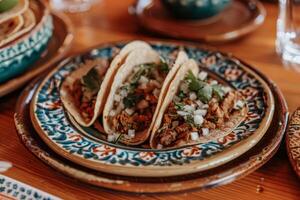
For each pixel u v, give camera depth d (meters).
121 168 0.33
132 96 0.42
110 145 0.36
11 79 0.46
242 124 0.38
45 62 0.49
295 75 0.49
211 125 0.38
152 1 0.66
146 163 0.34
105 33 0.59
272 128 0.38
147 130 0.39
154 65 0.44
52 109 0.41
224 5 0.58
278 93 0.42
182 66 0.41
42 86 0.44
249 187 0.35
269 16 0.63
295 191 0.35
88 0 0.69
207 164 0.33
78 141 0.37
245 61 0.49
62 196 0.35
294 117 0.39
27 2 0.48
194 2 0.56
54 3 0.69
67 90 0.44
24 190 0.36
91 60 0.48
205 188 0.32
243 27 0.57
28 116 0.40
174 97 0.40
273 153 0.35
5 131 0.42
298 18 0.54
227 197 0.34
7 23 0.47
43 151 0.36
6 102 0.46
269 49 0.54
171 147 0.37
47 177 0.37
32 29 0.46
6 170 0.37
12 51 0.44
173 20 0.60
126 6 0.67
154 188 0.32
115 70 0.41
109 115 0.41
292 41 0.54
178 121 0.39
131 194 0.32
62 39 0.54
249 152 0.35
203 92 0.40
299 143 0.36
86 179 0.33
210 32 0.56
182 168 0.33
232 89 0.44
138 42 0.44
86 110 0.42
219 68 0.47
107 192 0.35
